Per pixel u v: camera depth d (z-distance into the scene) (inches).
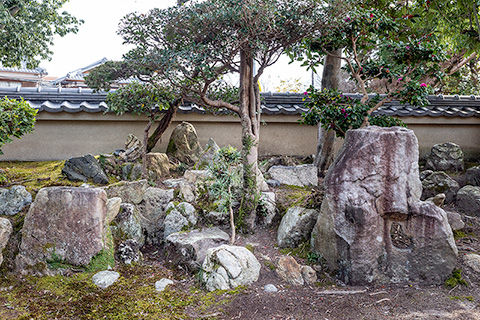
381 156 182.1
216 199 228.4
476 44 279.6
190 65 202.1
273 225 233.3
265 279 182.5
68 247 180.5
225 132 330.0
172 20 201.6
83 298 159.6
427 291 177.5
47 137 300.5
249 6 186.5
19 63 452.4
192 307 159.0
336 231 186.9
